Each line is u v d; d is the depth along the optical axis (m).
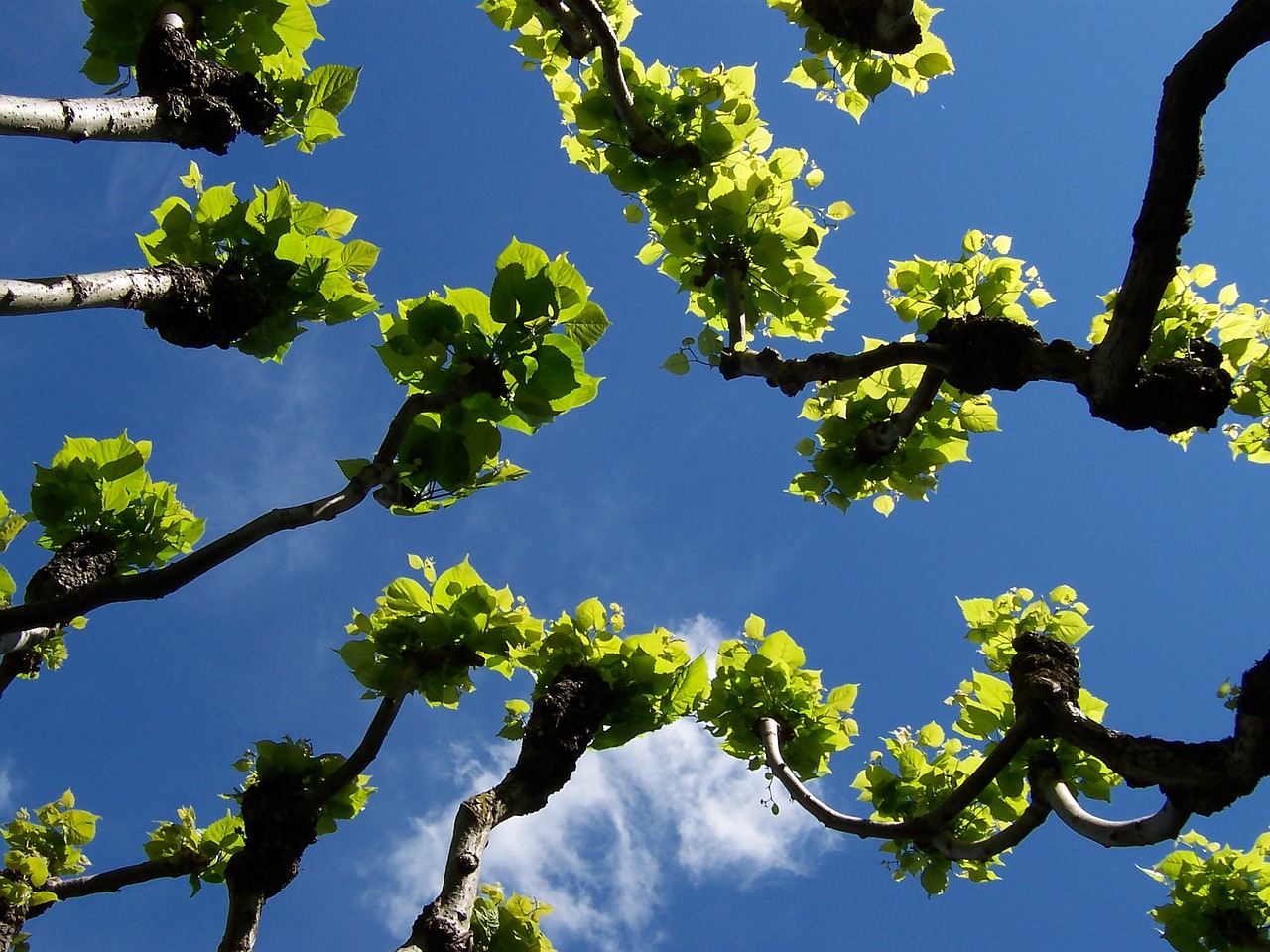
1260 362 6.14
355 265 5.40
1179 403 4.76
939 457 6.91
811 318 6.79
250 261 5.21
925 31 6.11
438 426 4.60
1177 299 6.08
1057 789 5.46
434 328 4.64
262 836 5.18
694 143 6.49
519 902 7.14
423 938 4.07
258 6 5.41
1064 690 5.39
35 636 5.08
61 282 3.88
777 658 7.08
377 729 5.63
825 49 6.21
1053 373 5.05
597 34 5.78
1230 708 4.27
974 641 6.98
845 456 6.93
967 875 6.76
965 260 6.55
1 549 5.87
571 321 4.70
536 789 5.32
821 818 5.91
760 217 6.46
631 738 6.26
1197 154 3.95
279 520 3.79
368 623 6.32
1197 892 6.60
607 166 6.91
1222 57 3.72
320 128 5.92
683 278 6.91
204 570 3.57
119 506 5.96
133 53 5.09
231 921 4.96
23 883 6.05
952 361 5.24
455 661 6.13
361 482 4.11
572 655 6.25
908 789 6.98
